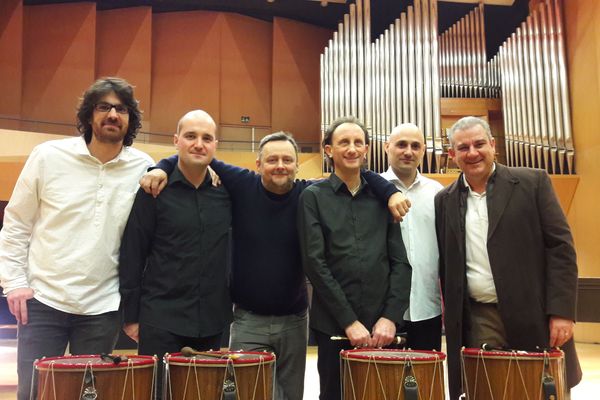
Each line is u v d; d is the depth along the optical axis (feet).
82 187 8.01
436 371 6.94
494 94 29.37
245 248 8.67
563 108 26.45
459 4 31.22
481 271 8.66
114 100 8.19
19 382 7.62
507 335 8.37
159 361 7.81
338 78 29.43
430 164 27.68
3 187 26.14
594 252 24.72
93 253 7.90
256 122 33.40
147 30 32.35
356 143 8.44
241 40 33.68
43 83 30.81
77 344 7.85
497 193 8.68
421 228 9.55
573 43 26.23
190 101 32.65
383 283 8.22
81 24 31.45
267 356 7.09
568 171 26.16
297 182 9.09
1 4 30.30
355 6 30.30
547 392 7.09
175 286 8.02
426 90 28.37
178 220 8.14
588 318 14.25
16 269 7.81
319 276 7.94
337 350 8.05
